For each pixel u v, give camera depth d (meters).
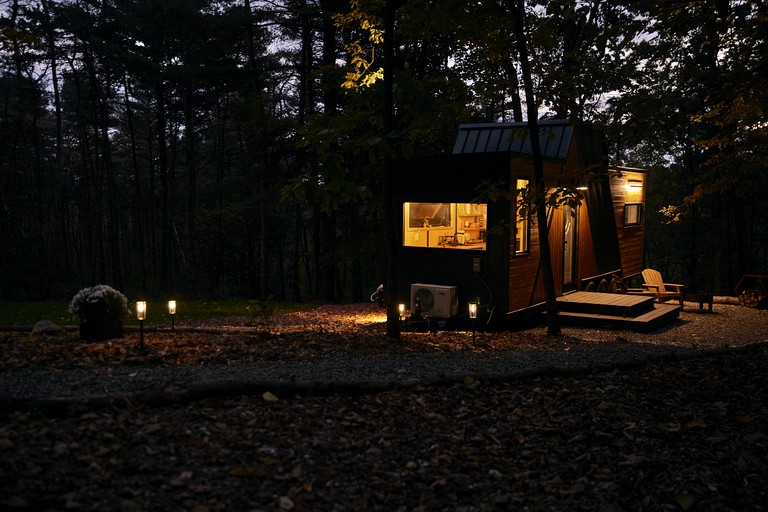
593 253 15.52
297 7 19.83
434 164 12.22
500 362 7.32
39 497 3.22
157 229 41.19
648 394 6.13
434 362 7.18
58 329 9.23
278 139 20.61
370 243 18.67
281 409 5.08
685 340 11.21
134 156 31.92
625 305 12.64
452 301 12.11
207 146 42.53
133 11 24.78
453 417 5.31
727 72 5.57
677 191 31.25
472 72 17.22
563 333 11.80
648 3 4.98
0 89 31.78
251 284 31.88
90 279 30.31
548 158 12.74
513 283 11.89
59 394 4.82
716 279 26.00
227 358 7.00
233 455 4.15
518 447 4.81
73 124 38.31
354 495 3.87
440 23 9.80
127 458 3.88
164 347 7.64
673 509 3.96
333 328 12.50
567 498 4.04
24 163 35.75
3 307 15.21
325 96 19.30
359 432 4.82
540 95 8.03
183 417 4.68
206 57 23.97
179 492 3.56
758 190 26.42
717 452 4.74
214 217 31.91
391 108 8.56
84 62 28.22
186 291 27.20
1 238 31.23
